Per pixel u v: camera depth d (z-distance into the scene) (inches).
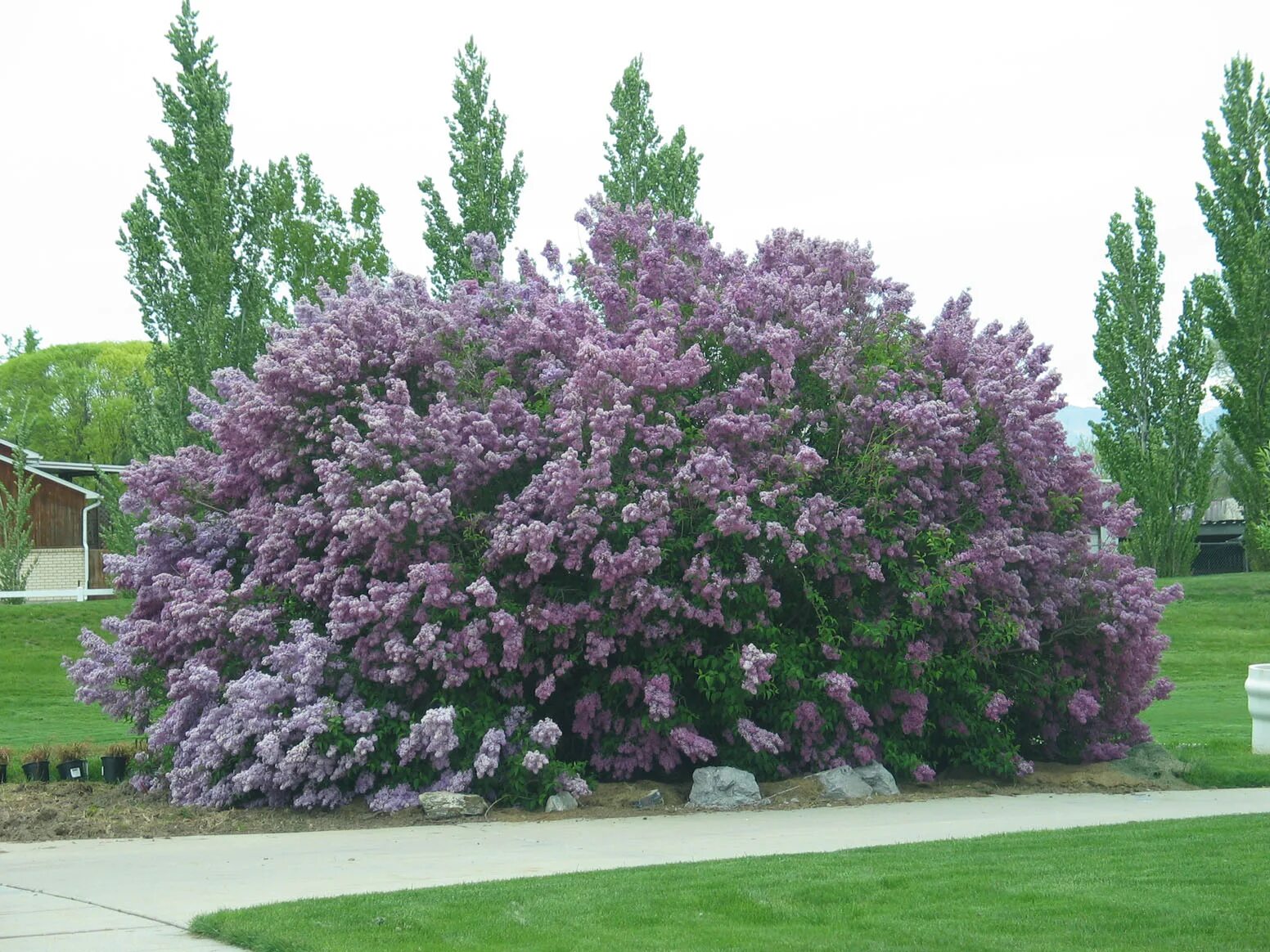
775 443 563.5
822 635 545.3
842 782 533.3
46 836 466.6
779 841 418.3
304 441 572.1
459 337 580.4
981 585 578.9
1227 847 372.2
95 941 281.4
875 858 365.7
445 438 542.3
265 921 291.4
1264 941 264.2
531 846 421.1
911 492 561.3
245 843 442.0
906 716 566.9
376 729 522.0
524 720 530.3
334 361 560.4
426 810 496.7
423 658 513.7
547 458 562.6
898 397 581.0
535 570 520.7
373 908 305.3
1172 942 263.4
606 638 534.0
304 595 550.0
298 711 516.7
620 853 399.9
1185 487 1777.8
